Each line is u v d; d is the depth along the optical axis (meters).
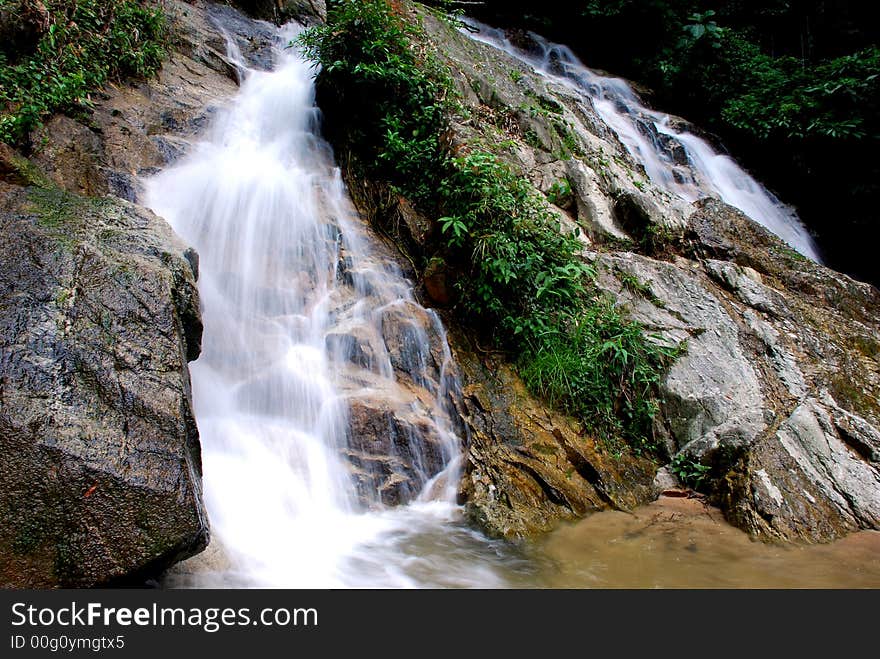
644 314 5.57
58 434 2.41
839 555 3.73
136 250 3.24
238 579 3.09
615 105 11.45
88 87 5.61
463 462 4.46
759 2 15.12
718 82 12.05
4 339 2.56
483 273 5.14
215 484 3.63
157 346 2.86
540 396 4.93
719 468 4.62
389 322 4.96
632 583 3.37
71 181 4.67
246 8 9.71
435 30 8.09
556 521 4.09
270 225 5.33
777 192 10.86
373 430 4.29
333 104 6.80
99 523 2.35
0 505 2.24
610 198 6.79
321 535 3.71
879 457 4.51
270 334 4.66
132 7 6.70
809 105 10.27
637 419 4.97
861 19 14.07
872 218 9.84
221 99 6.86
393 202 5.90
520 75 8.39
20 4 5.13
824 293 6.21
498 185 5.41
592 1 12.99
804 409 4.88
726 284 6.06
